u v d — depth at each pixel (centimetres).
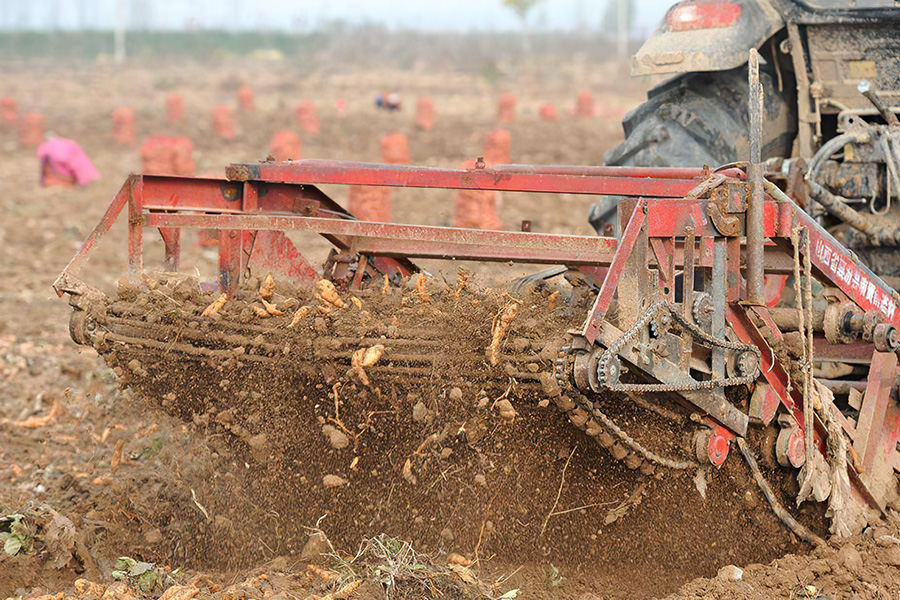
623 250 762
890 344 883
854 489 951
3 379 1501
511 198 3114
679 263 859
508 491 897
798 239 847
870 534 934
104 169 3922
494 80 9456
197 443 994
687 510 902
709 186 806
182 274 1018
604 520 899
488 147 3928
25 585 843
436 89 8506
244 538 952
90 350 1670
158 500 1022
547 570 914
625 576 912
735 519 914
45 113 6000
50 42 15550
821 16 1130
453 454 887
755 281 820
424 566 843
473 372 827
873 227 1071
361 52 14512
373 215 2764
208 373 938
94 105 6594
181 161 3803
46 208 3106
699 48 1130
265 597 798
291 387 915
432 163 3881
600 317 739
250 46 15688
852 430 954
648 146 1184
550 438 859
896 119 1091
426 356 845
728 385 833
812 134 1165
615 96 7656
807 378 856
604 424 804
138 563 888
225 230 1004
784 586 858
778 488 926
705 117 1163
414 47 15425
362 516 931
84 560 888
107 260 2377
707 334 796
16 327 1830
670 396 816
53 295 2091
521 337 813
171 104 5744
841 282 901
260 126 5294
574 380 740
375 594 813
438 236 870
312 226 914
